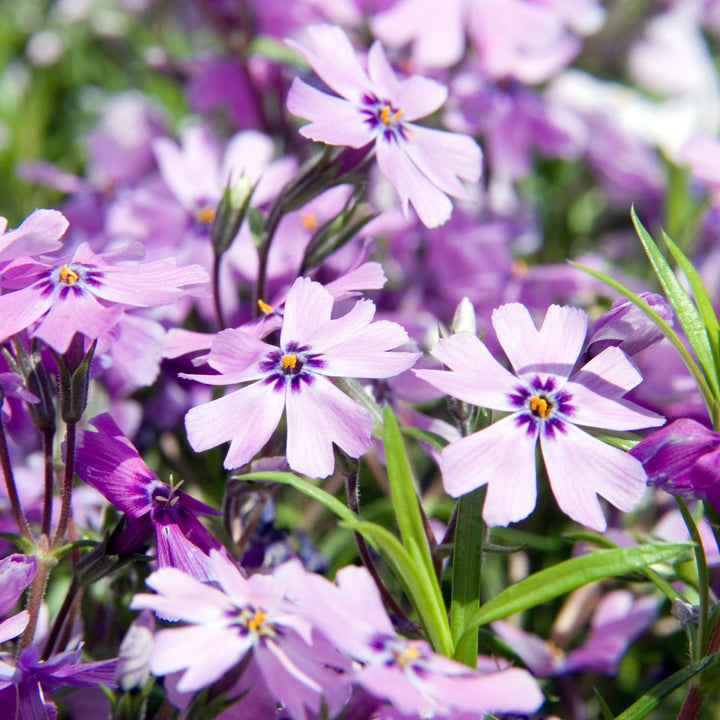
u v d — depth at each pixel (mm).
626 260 282
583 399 154
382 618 141
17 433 175
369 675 132
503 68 259
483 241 234
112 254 158
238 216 185
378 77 179
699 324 160
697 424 151
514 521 146
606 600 194
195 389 211
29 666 148
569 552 209
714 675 153
